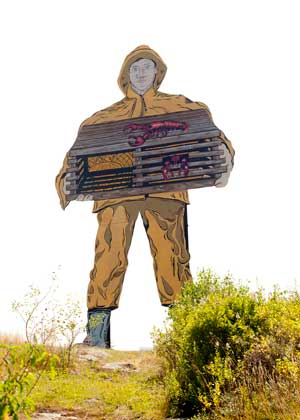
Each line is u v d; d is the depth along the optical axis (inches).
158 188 877.8
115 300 866.8
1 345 214.4
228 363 354.9
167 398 373.4
